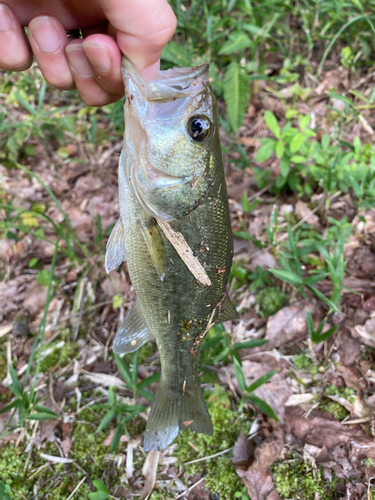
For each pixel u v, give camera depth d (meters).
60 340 0.30
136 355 0.26
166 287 0.18
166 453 0.24
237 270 0.31
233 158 0.39
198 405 0.22
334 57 0.44
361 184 0.29
